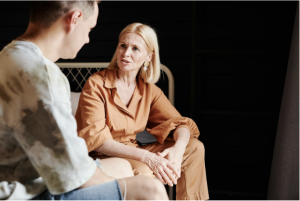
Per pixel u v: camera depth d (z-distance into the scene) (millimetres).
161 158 1481
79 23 1012
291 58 1980
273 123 2500
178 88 2570
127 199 975
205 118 2613
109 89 1640
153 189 981
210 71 2557
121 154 1485
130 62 1612
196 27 2342
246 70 2502
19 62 894
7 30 2740
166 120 1821
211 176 2506
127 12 2588
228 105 2547
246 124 2551
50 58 1016
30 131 866
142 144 1864
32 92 868
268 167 2531
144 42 1640
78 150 908
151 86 1828
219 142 2609
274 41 2418
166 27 2537
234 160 2594
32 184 952
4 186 893
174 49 2541
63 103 905
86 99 1580
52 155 875
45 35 987
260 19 2426
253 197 2354
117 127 1632
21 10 2703
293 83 1949
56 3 959
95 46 2664
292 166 1956
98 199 933
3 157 931
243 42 2465
